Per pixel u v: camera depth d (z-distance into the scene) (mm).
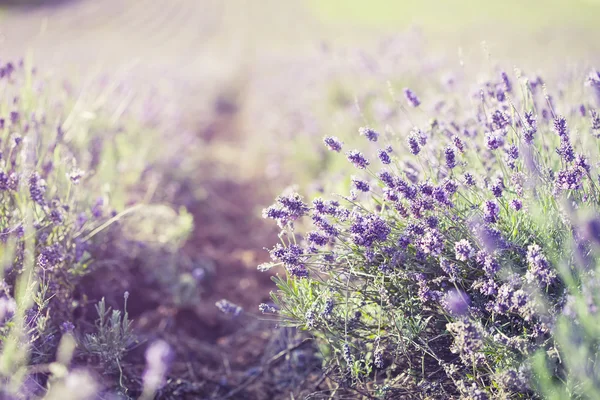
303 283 2115
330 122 5996
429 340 1937
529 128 2086
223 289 3791
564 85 3301
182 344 2986
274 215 2119
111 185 3633
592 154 2447
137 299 3244
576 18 28016
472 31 22984
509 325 1924
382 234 1998
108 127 4219
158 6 44281
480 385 1864
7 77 2918
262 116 9250
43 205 2355
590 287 1597
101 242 3039
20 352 1740
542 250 1884
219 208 5270
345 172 3895
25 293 1908
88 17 34344
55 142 2869
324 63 7992
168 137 5980
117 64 11859
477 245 1952
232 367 2865
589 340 1623
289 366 2617
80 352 2283
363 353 2094
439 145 2699
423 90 5148
